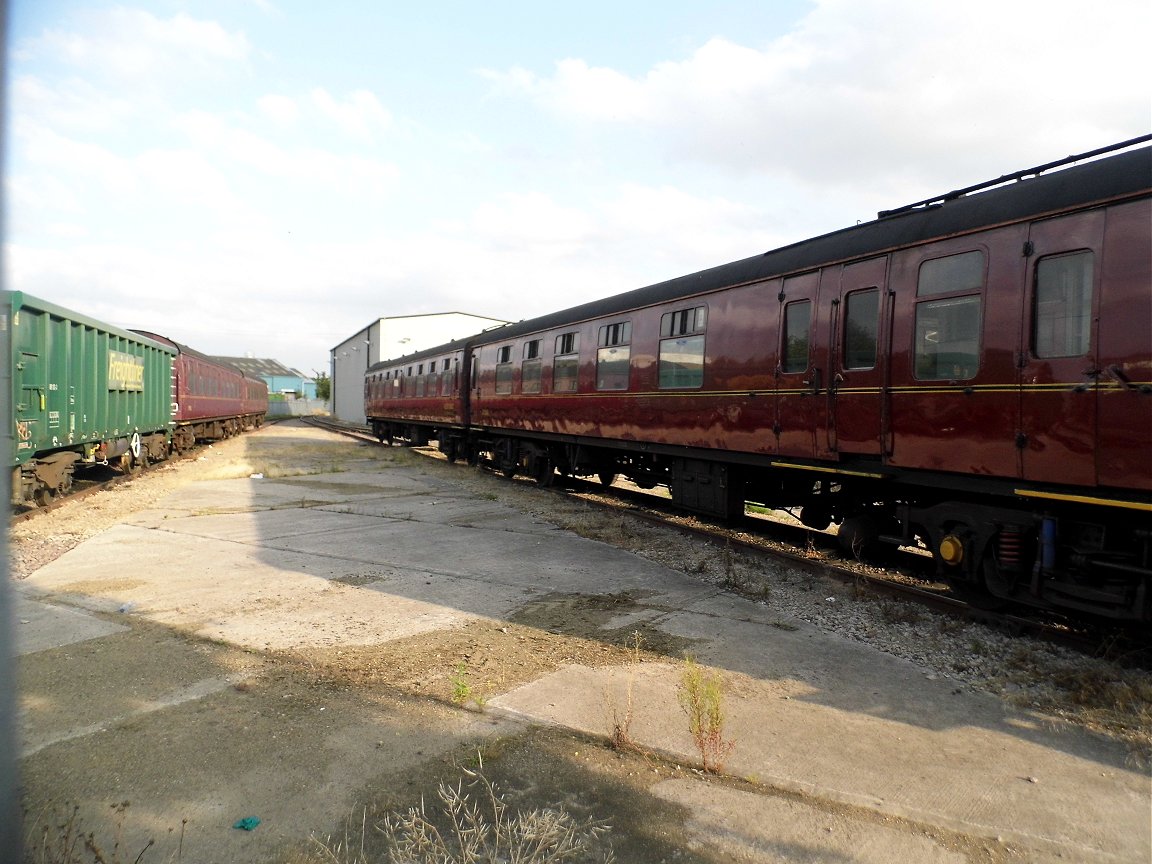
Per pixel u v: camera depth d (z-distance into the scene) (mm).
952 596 6074
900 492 6809
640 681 4309
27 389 9219
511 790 3115
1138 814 2975
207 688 4102
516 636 5117
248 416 38906
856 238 6523
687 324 8992
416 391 22484
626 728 3541
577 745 3512
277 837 2742
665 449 9617
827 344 6734
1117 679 4289
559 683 4254
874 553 7594
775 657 4754
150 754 3344
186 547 7961
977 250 5312
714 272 8617
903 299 5945
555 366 12680
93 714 3750
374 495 12680
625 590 6402
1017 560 5105
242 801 2977
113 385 13133
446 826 2828
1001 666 4582
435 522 9859
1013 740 3627
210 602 5812
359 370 57562
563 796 3082
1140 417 4246
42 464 10125
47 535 8562
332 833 2779
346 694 4055
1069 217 4699
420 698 4020
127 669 4363
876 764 3371
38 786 3057
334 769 3244
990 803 3051
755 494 8570
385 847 2693
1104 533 4656
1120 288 4371
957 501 5801
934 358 5664
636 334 10125
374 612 5617
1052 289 4816
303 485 14086
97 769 3203
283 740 3502
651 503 12000
